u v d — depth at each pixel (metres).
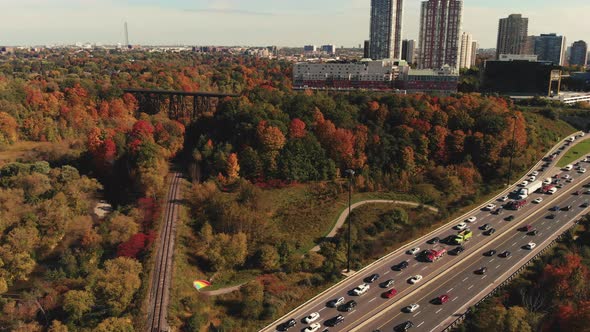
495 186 158.00
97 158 167.12
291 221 130.00
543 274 98.50
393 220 130.38
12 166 150.75
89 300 90.12
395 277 104.31
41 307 91.06
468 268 107.50
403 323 85.69
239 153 159.38
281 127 161.88
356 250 115.12
